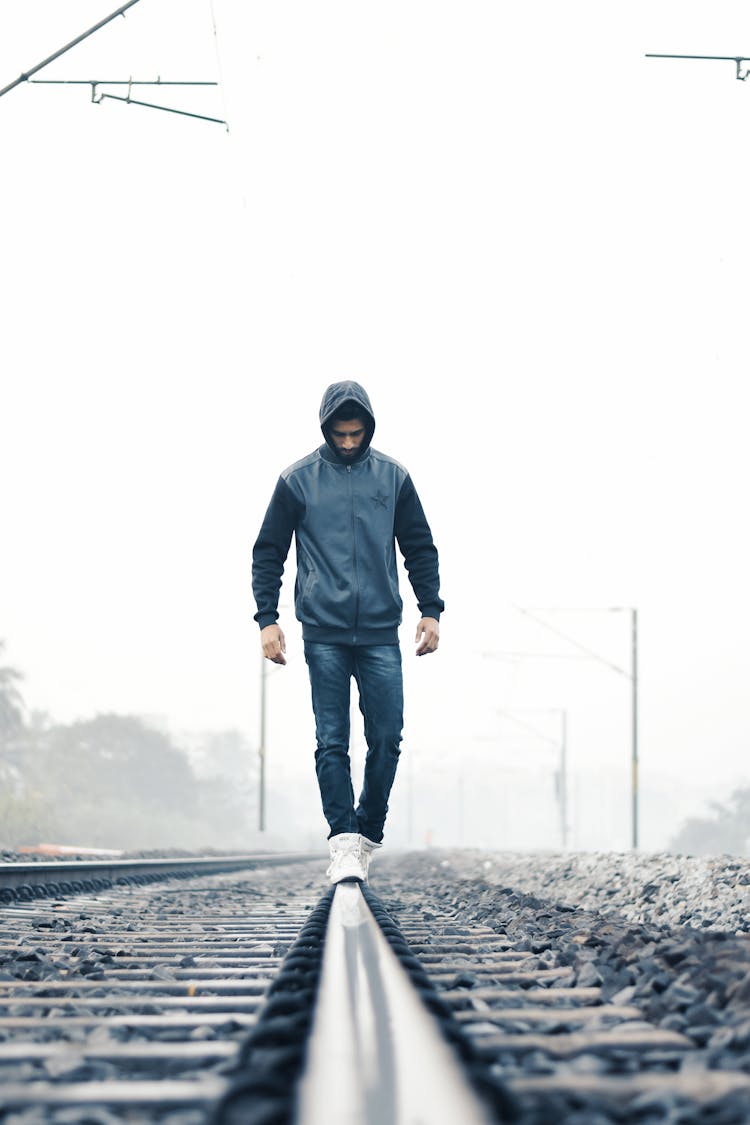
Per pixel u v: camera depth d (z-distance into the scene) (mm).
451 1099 1853
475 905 8586
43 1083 2568
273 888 13328
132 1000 3738
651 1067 2672
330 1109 1882
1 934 6285
